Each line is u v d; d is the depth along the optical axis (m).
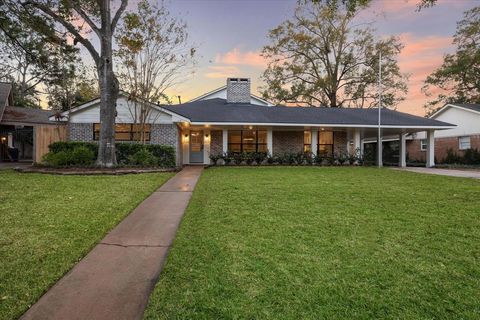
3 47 15.20
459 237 3.95
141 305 2.38
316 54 30.78
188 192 7.40
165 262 3.20
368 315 2.22
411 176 11.47
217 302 2.38
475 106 21.36
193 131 18.44
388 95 29.95
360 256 3.29
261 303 2.37
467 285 2.67
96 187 7.47
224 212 5.21
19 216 4.76
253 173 12.02
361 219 4.80
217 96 24.55
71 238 3.84
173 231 4.31
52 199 6.02
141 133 14.49
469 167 17.31
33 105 32.41
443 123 17.91
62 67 17.59
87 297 2.49
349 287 2.62
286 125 16.30
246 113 17.69
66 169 10.88
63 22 11.63
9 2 12.16
